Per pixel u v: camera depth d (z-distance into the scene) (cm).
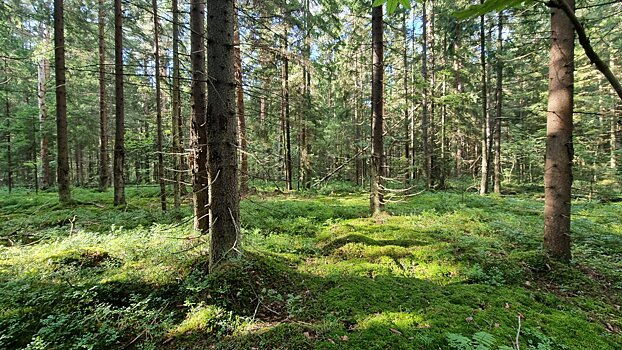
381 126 912
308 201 1238
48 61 1852
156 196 1447
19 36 1666
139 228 739
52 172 2388
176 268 480
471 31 1405
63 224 859
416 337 325
